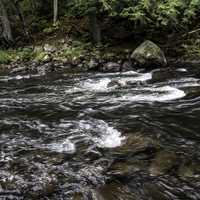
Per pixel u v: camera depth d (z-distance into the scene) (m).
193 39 18.47
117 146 7.29
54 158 6.93
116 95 11.73
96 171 6.33
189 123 8.61
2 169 6.59
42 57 18.53
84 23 20.61
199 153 6.85
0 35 20.50
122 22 19.34
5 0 21.75
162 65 15.92
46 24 21.75
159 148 7.03
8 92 13.21
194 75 13.92
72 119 9.36
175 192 5.62
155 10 18.03
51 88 13.48
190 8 18.27
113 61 17.09
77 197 5.60
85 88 13.12
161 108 9.96
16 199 5.65
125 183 5.89
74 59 17.88
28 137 8.14
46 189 5.89
